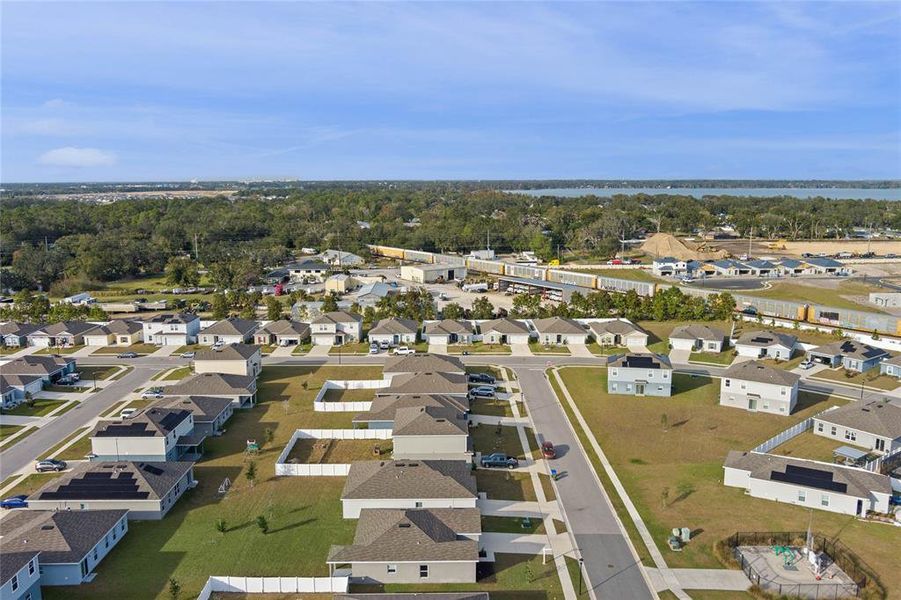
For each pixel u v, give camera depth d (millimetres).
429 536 47531
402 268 185000
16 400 85250
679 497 58625
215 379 84000
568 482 61594
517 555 49344
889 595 43844
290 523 54094
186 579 46219
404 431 64750
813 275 176125
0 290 165375
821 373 95375
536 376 95125
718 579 46219
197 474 64062
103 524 50281
